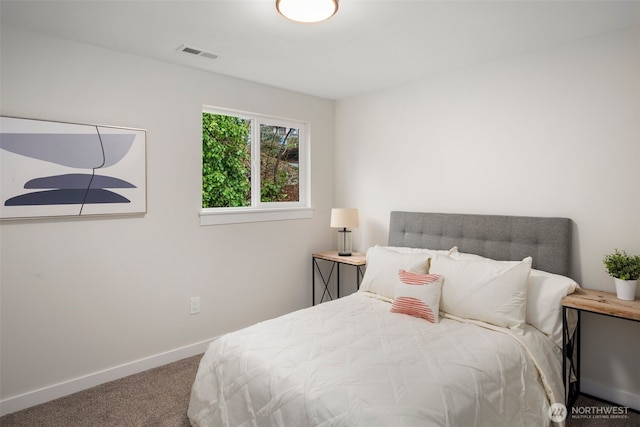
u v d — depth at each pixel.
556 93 2.45
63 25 2.14
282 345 1.88
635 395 2.20
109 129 2.48
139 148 2.62
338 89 3.49
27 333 2.24
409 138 3.28
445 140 3.03
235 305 3.21
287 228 3.58
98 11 1.98
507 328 2.06
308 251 3.77
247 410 1.66
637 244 2.17
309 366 1.65
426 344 1.88
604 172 2.28
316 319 2.26
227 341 2.01
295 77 3.12
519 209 2.64
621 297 2.02
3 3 1.89
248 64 2.81
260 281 3.38
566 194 2.42
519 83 2.61
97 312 2.49
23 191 2.19
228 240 3.15
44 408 2.23
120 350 2.60
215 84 3.02
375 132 3.56
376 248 2.97
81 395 2.37
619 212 2.23
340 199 3.94
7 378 2.18
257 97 3.29
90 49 2.42
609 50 2.24
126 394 2.38
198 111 2.93
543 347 1.99
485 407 1.53
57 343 2.34
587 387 2.37
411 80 3.21
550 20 2.09
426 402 1.38
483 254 2.71
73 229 2.39
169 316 2.83
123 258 2.59
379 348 1.83
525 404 1.74
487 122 2.78
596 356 2.34
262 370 1.69
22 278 2.22
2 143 2.12
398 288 2.43
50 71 2.28
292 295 3.63
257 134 3.44
